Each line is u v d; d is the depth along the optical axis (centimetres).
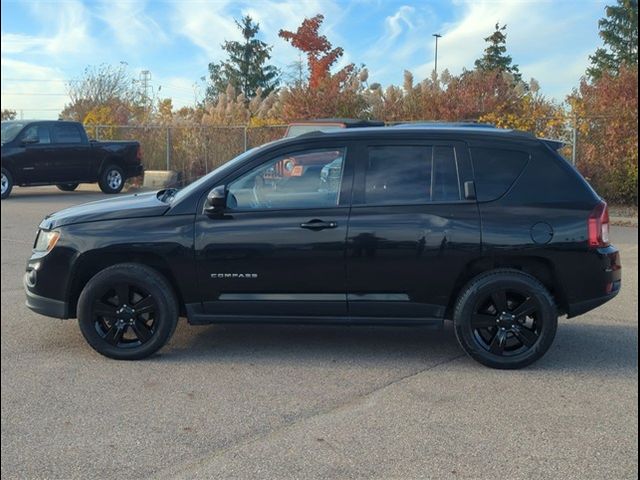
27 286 541
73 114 2956
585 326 615
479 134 511
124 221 519
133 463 360
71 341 572
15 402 440
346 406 431
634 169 1359
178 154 2120
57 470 353
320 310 510
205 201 514
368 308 507
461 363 515
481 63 3459
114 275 514
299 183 514
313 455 366
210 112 2311
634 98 1353
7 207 1513
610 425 400
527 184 500
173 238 510
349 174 509
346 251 499
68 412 425
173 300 520
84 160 1784
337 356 532
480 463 355
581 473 344
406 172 508
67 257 520
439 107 1673
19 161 1661
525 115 1497
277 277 507
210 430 398
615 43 2983
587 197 499
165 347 557
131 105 2923
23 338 580
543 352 495
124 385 470
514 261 501
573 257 491
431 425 401
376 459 360
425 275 498
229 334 593
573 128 1406
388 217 498
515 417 412
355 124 1093
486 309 502
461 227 492
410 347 556
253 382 475
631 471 346
